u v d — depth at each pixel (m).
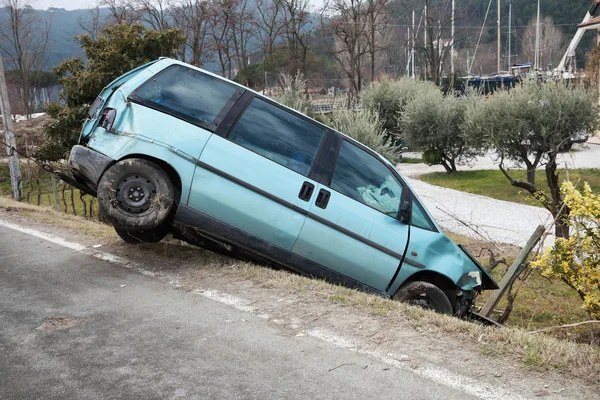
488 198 18.92
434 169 27.11
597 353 3.52
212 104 5.12
